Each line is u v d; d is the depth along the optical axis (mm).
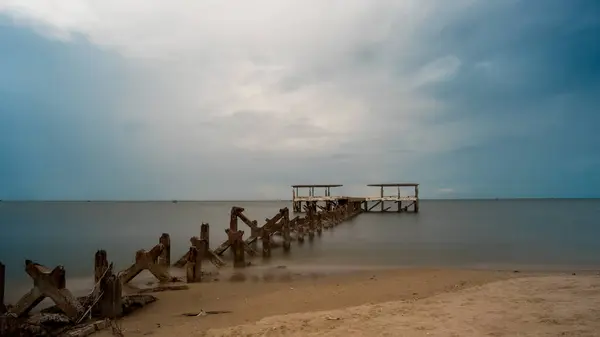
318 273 18328
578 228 46031
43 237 38062
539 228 46406
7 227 50781
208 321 10289
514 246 29406
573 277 14492
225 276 17953
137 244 32625
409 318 9227
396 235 38312
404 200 84500
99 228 49312
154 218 74625
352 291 13641
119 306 10961
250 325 9453
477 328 8156
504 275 16359
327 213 46719
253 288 14797
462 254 25219
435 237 36500
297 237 32625
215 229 48188
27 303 10766
